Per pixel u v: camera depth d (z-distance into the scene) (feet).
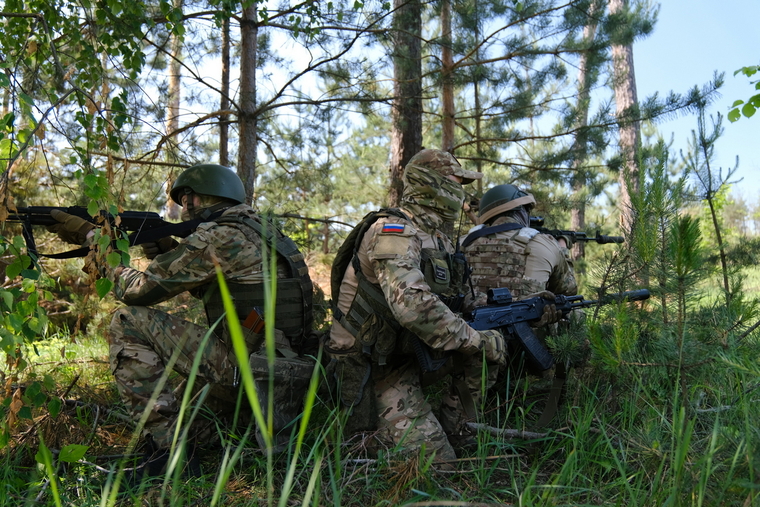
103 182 7.30
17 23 10.05
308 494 4.64
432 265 9.18
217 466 8.84
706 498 5.93
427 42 20.76
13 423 7.27
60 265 20.40
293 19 17.58
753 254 15.43
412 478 7.44
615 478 7.49
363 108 20.66
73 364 14.29
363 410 9.02
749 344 8.57
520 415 10.19
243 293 9.23
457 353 9.68
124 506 7.39
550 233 14.02
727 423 7.59
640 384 8.04
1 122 6.93
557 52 21.77
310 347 10.20
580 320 9.86
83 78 10.05
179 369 9.12
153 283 8.95
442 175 9.66
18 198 14.33
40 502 7.19
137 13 10.09
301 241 18.81
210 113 17.40
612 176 25.48
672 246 7.25
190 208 10.11
